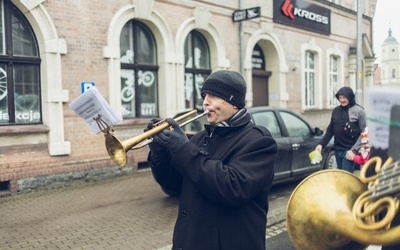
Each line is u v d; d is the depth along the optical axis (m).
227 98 2.14
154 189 7.54
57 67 7.74
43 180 7.60
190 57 10.95
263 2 12.88
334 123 5.87
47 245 4.69
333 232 1.60
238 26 11.81
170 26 9.81
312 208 1.68
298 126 7.57
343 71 17.61
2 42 7.38
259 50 13.87
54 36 7.69
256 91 13.70
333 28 16.67
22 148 7.43
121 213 5.96
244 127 2.18
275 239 4.95
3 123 7.41
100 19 8.45
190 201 2.09
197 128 6.68
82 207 6.34
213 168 1.92
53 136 7.73
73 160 8.05
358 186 1.72
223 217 2.03
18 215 5.93
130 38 9.42
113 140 2.06
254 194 2.00
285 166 7.01
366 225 1.42
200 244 2.01
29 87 7.72
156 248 4.55
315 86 16.00
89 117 2.09
